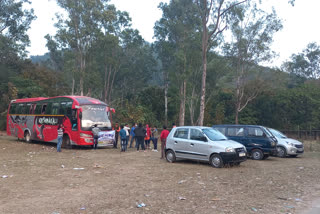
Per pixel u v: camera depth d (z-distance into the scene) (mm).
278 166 13180
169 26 39000
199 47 37438
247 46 36125
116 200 7043
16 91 38469
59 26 36719
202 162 13609
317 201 7277
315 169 12297
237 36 36438
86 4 35969
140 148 20641
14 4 43625
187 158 13031
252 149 15805
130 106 34844
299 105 39844
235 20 27875
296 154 17234
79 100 19328
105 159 14500
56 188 8266
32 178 9625
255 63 36500
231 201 7066
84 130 18656
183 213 6102
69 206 6523
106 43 39781
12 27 45250
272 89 41750
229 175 10492
